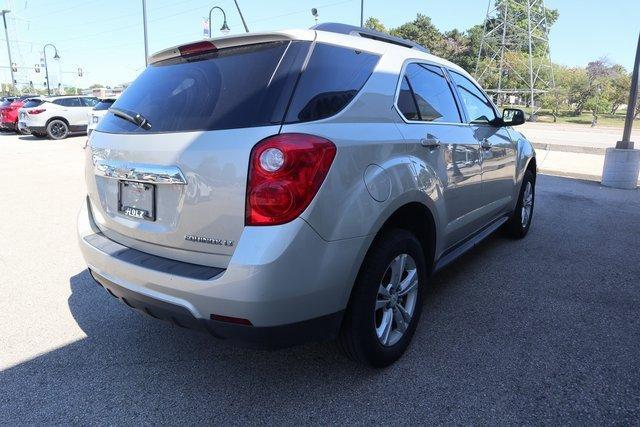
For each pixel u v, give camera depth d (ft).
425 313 11.94
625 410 8.27
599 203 25.13
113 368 9.64
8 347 10.37
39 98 61.41
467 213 12.37
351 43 9.17
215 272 7.47
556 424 7.93
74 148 49.88
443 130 10.99
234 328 7.36
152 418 8.18
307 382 9.15
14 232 18.80
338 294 7.82
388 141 8.78
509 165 15.29
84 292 13.21
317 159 7.29
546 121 136.26
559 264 15.49
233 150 7.34
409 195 9.04
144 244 8.66
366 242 8.01
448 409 8.32
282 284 7.13
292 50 8.11
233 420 8.13
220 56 8.73
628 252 16.76
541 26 157.17
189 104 8.37
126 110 9.32
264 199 7.09
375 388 8.93
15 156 42.70
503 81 159.53
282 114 7.43
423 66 11.25
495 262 15.65
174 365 9.76
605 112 158.10
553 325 11.32
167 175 7.91
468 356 9.97
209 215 7.52
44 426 7.96
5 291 13.23
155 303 7.93
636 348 10.29
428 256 10.73
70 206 23.20
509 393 8.74
